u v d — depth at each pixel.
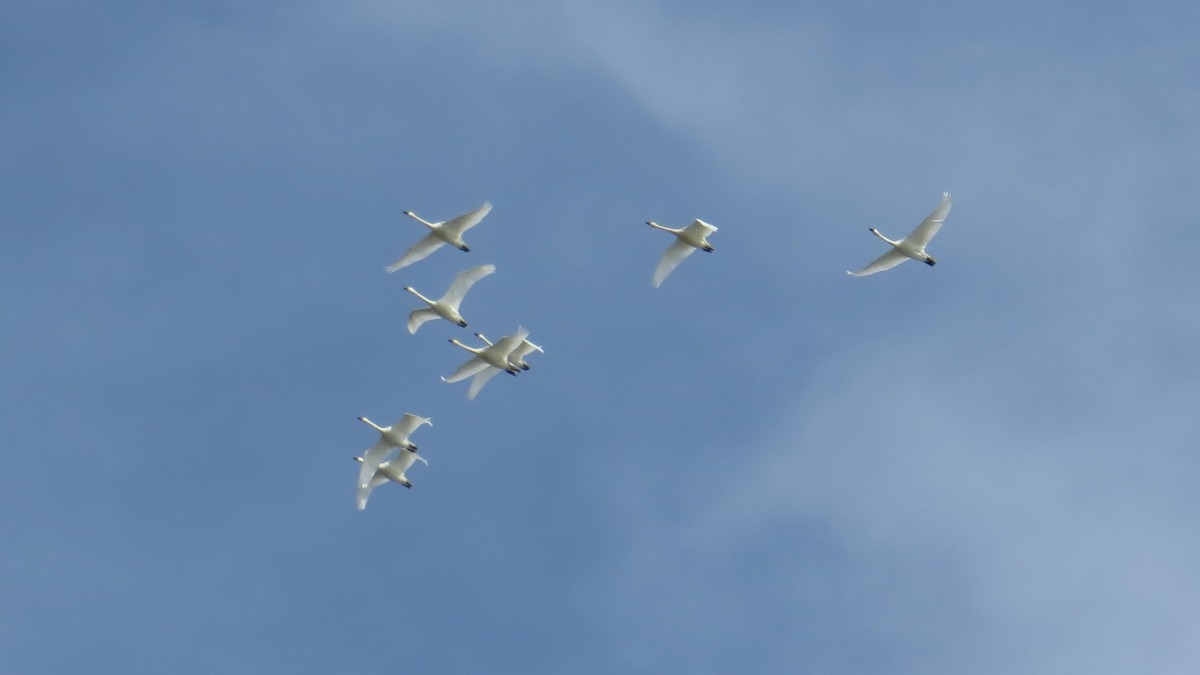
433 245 150.00
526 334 153.38
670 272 151.88
